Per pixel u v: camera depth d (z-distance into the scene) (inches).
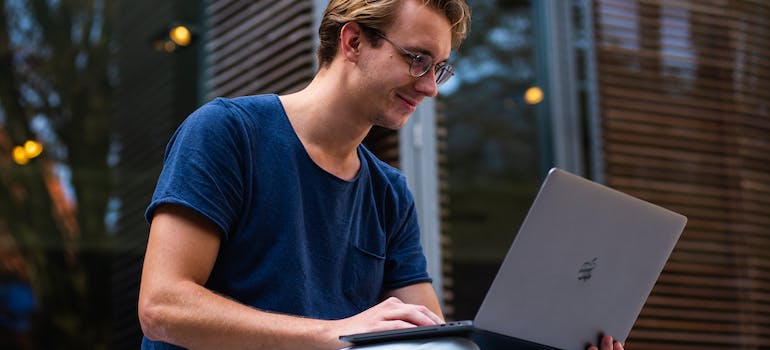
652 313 149.1
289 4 132.6
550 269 50.8
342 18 59.2
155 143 181.2
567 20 179.5
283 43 132.2
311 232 58.8
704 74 159.0
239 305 51.3
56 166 238.2
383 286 65.2
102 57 228.1
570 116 174.9
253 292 56.3
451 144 227.9
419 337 47.1
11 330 238.1
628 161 150.6
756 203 157.8
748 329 152.9
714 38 160.7
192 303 51.0
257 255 56.9
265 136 58.7
